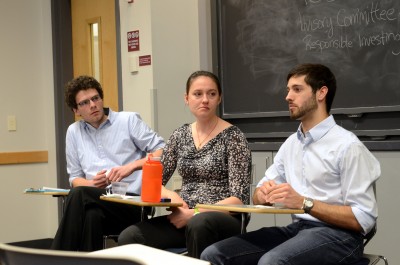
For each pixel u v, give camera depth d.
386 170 3.28
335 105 3.51
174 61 4.05
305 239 1.98
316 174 2.12
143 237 2.35
